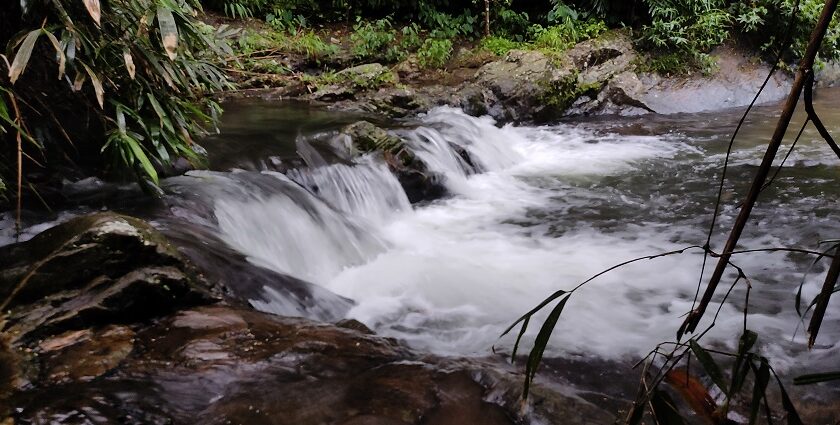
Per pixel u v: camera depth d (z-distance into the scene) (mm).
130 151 3789
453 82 9781
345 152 6000
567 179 6988
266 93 8977
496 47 10523
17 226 3545
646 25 11125
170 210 4055
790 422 1073
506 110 9430
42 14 3699
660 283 4273
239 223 4305
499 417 2268
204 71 4598
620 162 7535
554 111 9688
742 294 4016
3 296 2762
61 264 2846
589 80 10172
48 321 2715
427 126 7500
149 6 3689
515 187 6766
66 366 2516
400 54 10234
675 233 5285
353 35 10555
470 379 2479
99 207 4074
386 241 5211
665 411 1117
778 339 3332
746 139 8312
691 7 10773
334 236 4848
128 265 2932
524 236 5363
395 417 2240
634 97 10125
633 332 3502
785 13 10805
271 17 10508
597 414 2264
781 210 5633
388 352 2734
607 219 5715
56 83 4375
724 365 2938
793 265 4449
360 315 3750
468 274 4523
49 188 4238
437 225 5684
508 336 3445
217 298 3121
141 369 2521
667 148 8078
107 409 2236
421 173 6207
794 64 11273
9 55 3699
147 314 2922
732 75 10836
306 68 9875
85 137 4828
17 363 2508
